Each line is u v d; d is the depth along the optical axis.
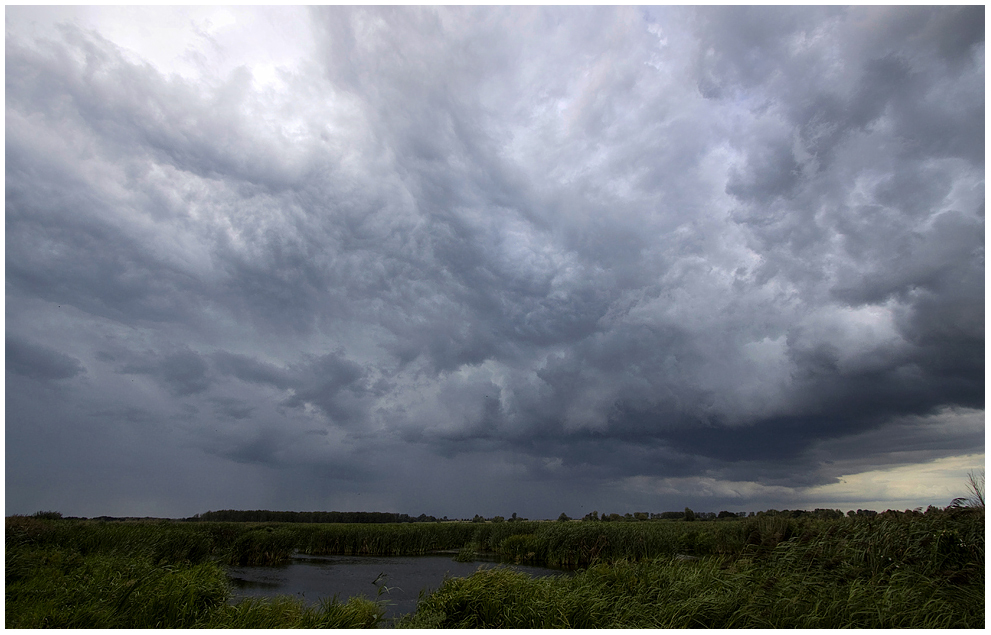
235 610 7.46
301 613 7.55
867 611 6.62
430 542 26.61
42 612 6.81
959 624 6.45
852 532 10.70
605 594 8.22
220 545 19.95
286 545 20.98
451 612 8.07
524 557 20.03
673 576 8.98
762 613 6.97
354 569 18.25
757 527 14.19
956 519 9.74
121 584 8.12
